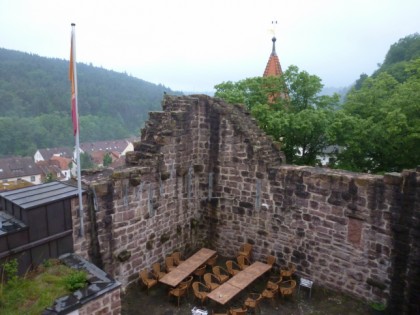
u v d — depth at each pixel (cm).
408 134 2103
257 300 1200
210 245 1672
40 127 10338
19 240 976
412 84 2223
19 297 891
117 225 1255
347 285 1302
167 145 1429
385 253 1192
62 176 8050
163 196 1447
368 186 1205
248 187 1521
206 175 1617
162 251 1478
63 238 1089
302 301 1300
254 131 1559
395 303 1181
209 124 1573
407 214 1123
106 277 998
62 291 918
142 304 1256
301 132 2169
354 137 2220
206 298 1287
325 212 1324
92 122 12212
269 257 1480
